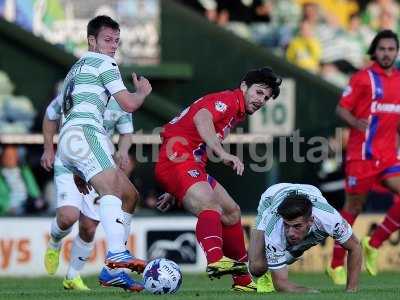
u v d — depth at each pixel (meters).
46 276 43.97
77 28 55.16
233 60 56.19
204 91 56.31
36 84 51.44
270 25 63.28
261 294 26.86
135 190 29.50
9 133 49.84
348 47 63.16
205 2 63.28
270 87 28.78
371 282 37.44
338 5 64.38
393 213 39.41
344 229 26.48
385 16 64.88
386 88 38.59
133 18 55.53
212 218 27.45
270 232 26.36
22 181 48.97
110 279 28.19
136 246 45.06
